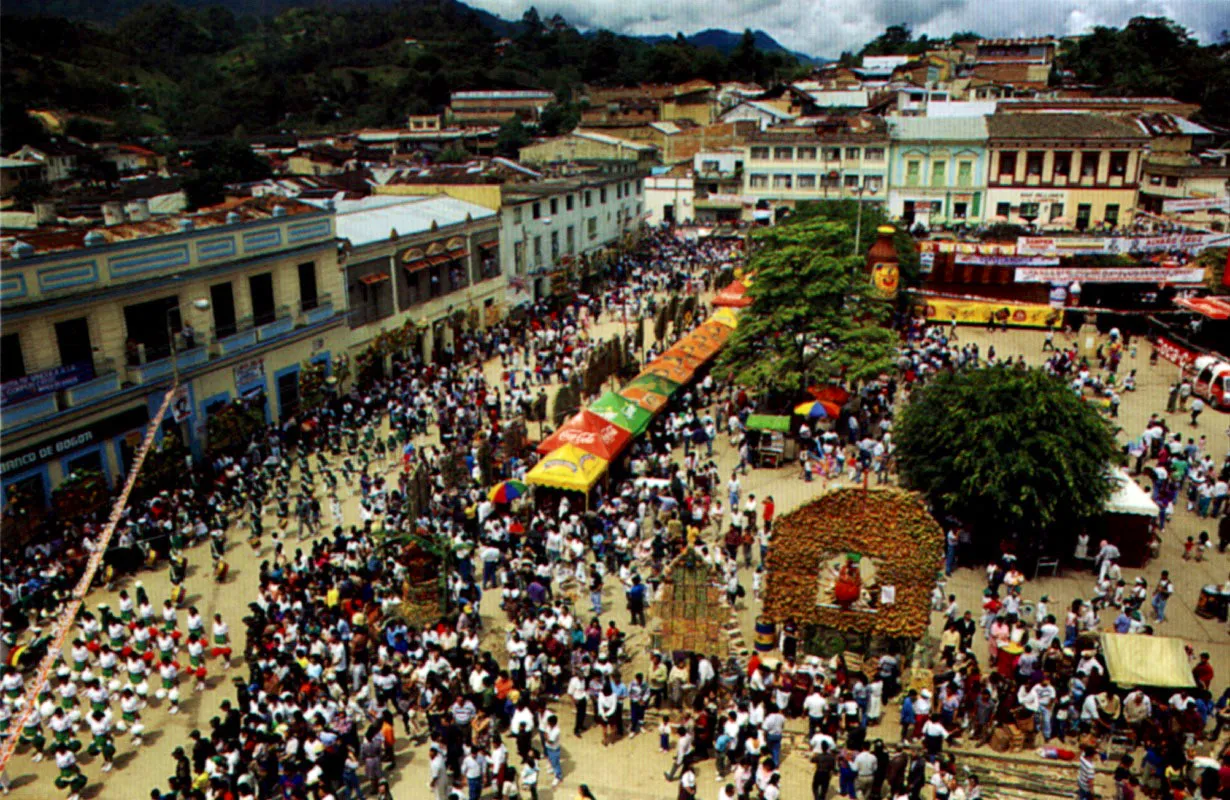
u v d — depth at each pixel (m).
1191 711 20.28
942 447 29.11
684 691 22.47
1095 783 19.75
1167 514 31.38
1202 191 71.75
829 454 37.28
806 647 23.66
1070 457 27.09
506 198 62.84
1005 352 53.34
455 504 31.66
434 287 53.88
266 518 33.12
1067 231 70.69
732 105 131.38
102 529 29.53
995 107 96.19
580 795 17.34
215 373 37.81
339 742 19.39
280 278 41.50
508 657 23.72
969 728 21.44
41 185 103.56
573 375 42.41
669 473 36.22
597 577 26.47
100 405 32.72
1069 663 22.30
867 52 190.00
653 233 91.50
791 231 43.62
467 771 19.16
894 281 51.66
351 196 84.38
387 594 25.67
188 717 22.64
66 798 19.80
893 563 22.44
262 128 176.25
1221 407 42.53
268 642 23.03
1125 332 55.38
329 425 39.81
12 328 30.06
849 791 19.30
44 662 20.36
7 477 29.70
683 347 45.91
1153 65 116.38
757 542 30.62
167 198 93.25
